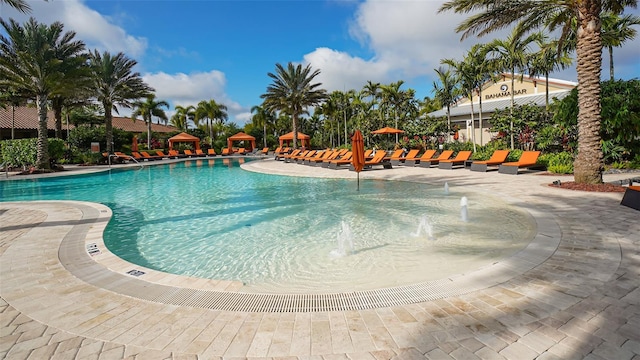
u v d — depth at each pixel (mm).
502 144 20469
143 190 13477
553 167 13562
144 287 3924
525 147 20062
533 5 10070
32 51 20453
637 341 2578
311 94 33438
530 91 28562
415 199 9641
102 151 31156
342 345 2686
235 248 5910
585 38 9516
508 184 11227
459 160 16734
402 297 3479
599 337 2646
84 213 8391
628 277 3701
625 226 5660
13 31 19922
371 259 5102
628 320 2861
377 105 37094
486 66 20344
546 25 11828
